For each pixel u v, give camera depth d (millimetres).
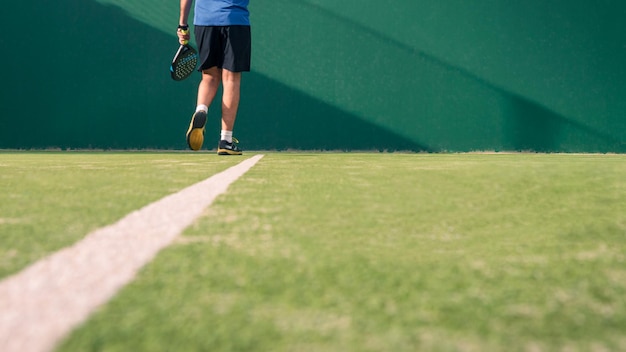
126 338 796
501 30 9805
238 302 972
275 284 1092
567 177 3484
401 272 1203
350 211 2074
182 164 4820
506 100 9820
